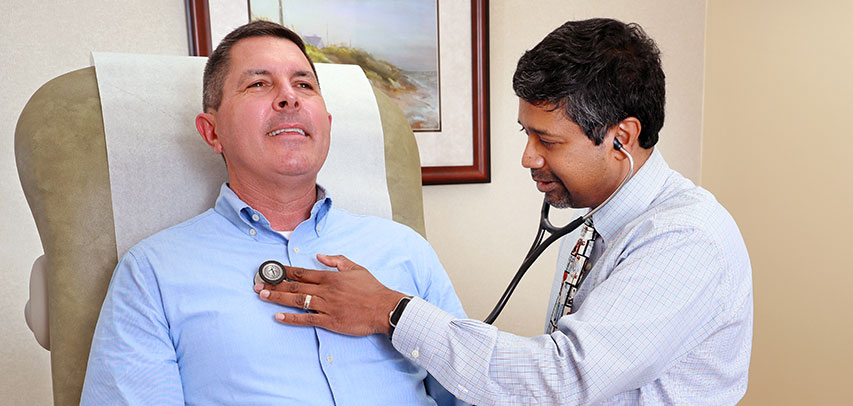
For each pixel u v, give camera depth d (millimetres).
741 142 2145
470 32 1984
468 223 2092
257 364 994
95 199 1133
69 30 1642
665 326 896
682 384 981
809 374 1913
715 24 2240
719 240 935
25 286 1659
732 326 964
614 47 948
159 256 1054
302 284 1024
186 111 1232
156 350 982
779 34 1967
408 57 1930
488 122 2033
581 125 961
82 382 1068
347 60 1871
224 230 1121
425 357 955
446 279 1272
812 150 1868
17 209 1638
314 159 1104
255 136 1071
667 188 1066
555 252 2227
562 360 904
